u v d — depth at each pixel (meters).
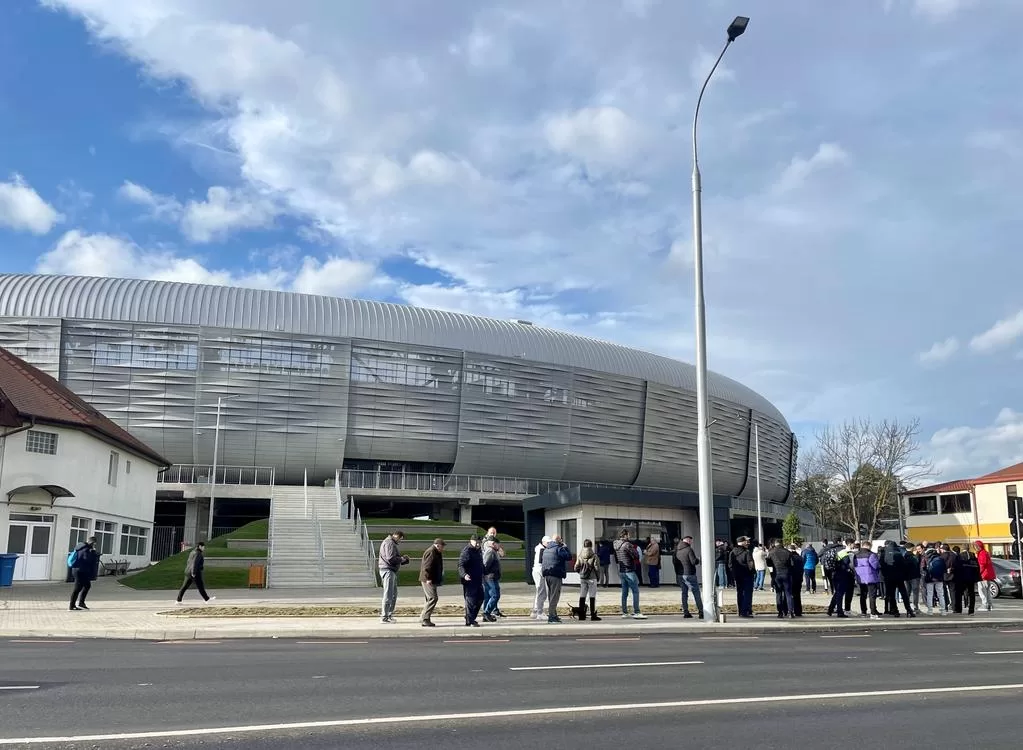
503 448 66.88
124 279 60.28
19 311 56.16
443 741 6.66
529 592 27.69
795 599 19.91
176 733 6.84
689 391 80.00
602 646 14.02
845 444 69.12
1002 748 6.66
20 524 31.22
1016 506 27.33
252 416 59.53
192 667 10.95
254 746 6.44
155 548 59.72
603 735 6.95
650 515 30.02
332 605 22.06
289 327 60.78
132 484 41.84
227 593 27.78
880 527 77.19
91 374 56.72
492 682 9.73
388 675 10.26
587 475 72.50
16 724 7.18
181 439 58.41
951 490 61.00
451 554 39.16
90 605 21.95
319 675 10.22
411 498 63.22
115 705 8.09
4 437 30.69
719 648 13.84
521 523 75.50
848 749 6.58
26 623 16.84
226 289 61.59
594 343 75.00
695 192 19.16
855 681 10.15
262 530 42.31
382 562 17.28
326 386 61.28
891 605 21.08
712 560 17.86
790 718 7.77
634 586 18.62
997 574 30.81
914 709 8.29
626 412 74.19
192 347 58.56
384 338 63.25
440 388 64.75
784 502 102.38
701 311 18.72
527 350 68.94
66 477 32.97
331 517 46.50
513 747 6.50
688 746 6.62
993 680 10.33
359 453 62.81
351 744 6.53
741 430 87.75
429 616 16.39
